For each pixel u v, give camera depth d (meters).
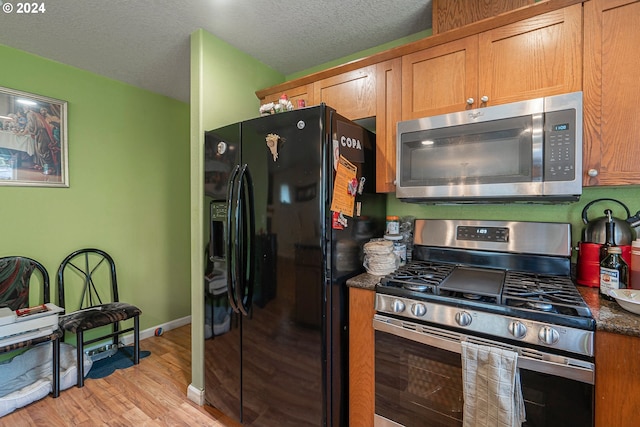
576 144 1.18
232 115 2.06
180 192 3.22
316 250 1.39
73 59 2.28
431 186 1.49
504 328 1.08
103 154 2.61
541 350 1.04
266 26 1.87
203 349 1.89
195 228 1.90
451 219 1.81
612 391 0.95
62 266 2.33
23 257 2.15
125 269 2.77
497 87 1.40
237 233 1.55
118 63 2.35
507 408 1.02
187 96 3.08
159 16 1.76
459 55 1.50
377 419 1.40
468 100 1.44
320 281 1.38
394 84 1.69
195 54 1.90
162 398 1.94
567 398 1.00
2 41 2.02
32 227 2.22
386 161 1.73
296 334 1.45
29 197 2.21
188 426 1.68
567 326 1.00
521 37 1.35
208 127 1.90
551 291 1.23
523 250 1.57
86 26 1.85
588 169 1.22
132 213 2.82
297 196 1.43
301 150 1.42
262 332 1.55
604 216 1.43
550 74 1.29
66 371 2.03
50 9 1.68
